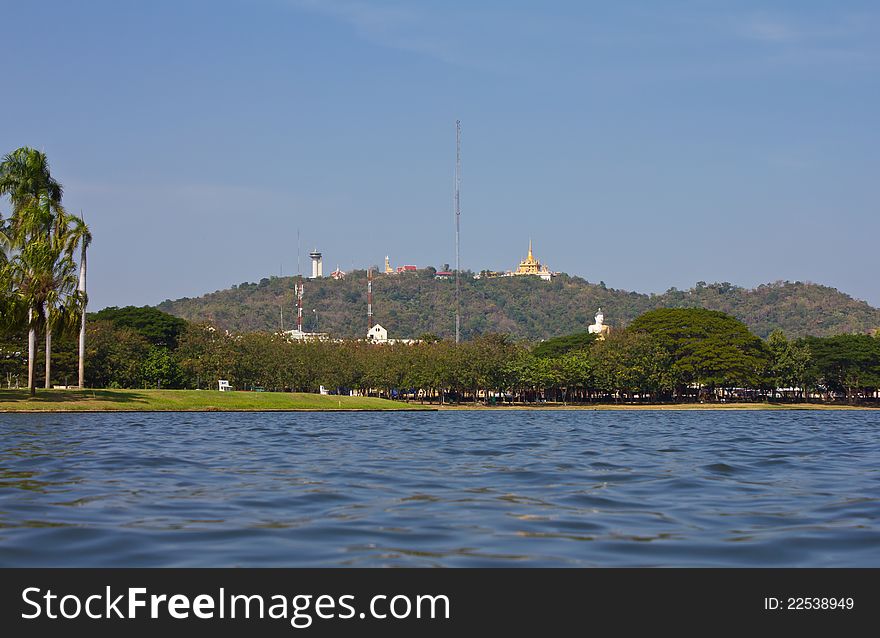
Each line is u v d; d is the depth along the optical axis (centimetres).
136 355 13338
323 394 12350
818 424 7844
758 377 17100
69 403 8188
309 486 2367
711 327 17112
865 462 3241
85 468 2781
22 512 1872
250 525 1747
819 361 17200
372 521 1795
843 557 1495
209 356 13638
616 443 4416
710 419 9344
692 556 1498
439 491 2273
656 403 16900
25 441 3984
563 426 6875
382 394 18025
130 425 5697
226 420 6838
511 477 2623
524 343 19912
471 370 15425
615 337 16638
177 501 2059
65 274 8019
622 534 1669
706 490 2322
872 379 16825
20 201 8456
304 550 1531
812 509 1986
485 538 1627
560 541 1602
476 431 5747
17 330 7900
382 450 3741
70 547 1545
